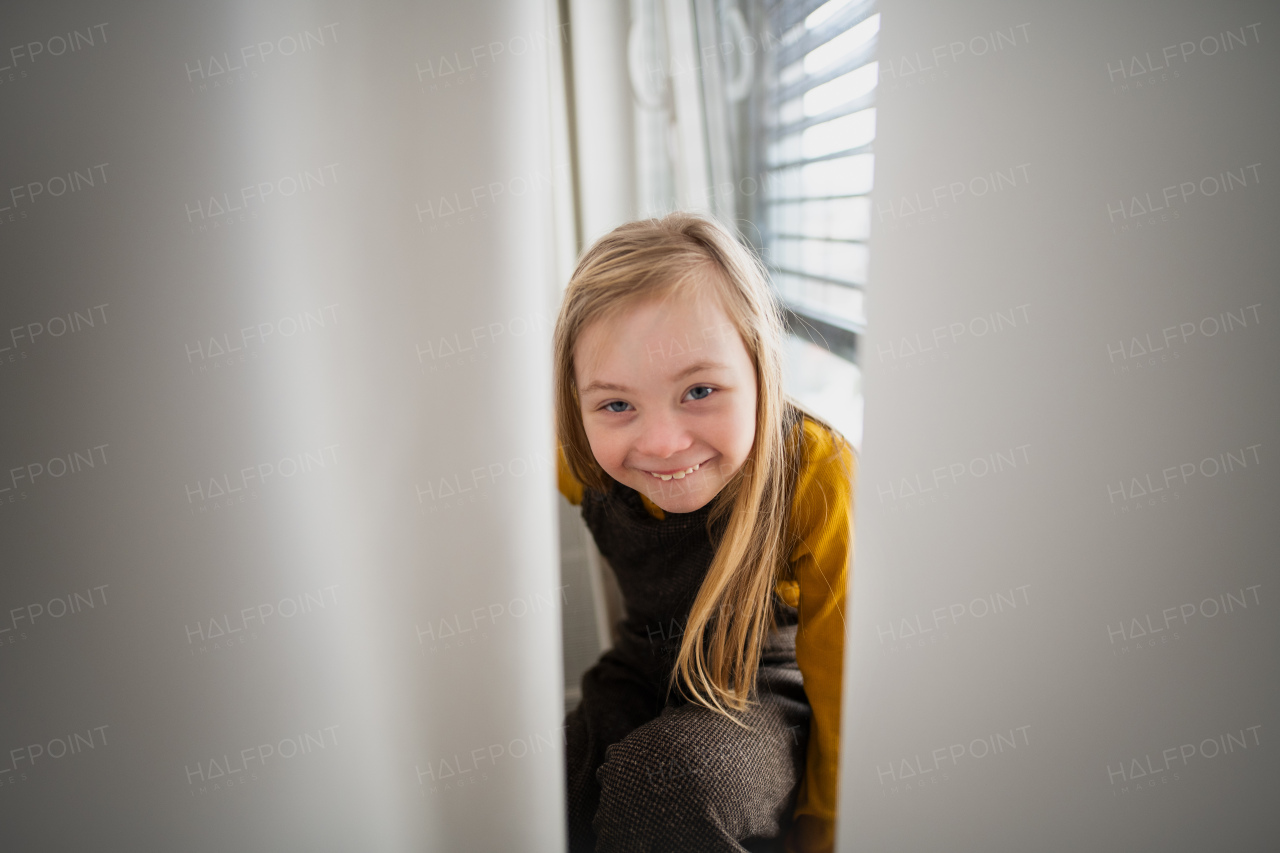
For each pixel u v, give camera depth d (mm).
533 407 548
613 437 644
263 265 531
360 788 591
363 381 540
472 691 580
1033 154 558
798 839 695
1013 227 562
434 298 532
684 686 728
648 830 578
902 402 571
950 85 554
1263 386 578
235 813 588
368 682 577
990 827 629
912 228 561
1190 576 601
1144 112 559
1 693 552
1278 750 625
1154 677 614
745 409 629
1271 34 549
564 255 1234
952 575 590
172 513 549
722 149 1351
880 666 596
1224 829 637
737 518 664
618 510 731
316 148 521
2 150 508
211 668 568
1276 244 567
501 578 566
